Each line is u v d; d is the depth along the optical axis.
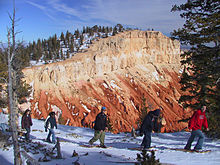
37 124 21.36
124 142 12.42
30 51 96.38
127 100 72.94
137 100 75.00
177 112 75.25
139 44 92.75
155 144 10.90
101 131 9.23
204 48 14.29
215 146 9.20
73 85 69.94
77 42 128.75
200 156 6.52
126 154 7.38
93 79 76.12
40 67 66.88
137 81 83.12
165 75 91.25
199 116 7.30
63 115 58.34
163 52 97.00
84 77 74.56
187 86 16.42
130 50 89.62
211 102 13.98
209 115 13.77
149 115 8.15
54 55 98.00
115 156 6.95
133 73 86.00
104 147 9.21
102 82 76.62
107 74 80.69
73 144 10.54
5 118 17.06
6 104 21.27
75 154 7.06
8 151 7.56
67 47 121.69
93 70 77.44
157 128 8.16
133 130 15.20
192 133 7.46
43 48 115.06
